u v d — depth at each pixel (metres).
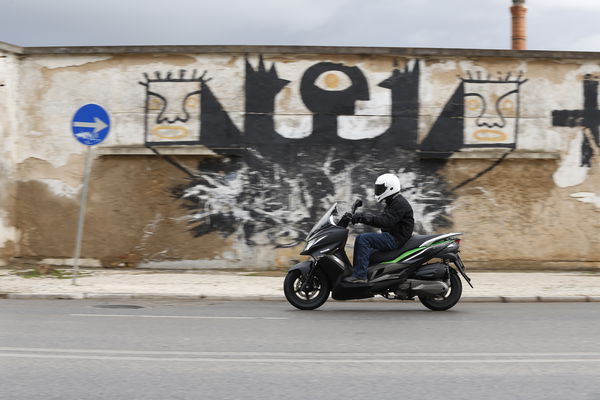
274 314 10.36
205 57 16.12
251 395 5.61
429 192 16.19
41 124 16.25
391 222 10.68
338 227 10.85
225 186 16.12
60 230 16.22
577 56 16.25
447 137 16.19
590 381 6.17
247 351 7.39
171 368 6.52
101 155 16.19
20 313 10.09
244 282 14.12
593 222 16.34
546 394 5.73
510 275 15.46
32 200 16.25
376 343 7.95
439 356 7.22
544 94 16.27
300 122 16.14
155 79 16.14
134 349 7.41
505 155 16.20
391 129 16.14
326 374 6.34
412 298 10.91
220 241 16.11
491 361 6.98
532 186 16.27
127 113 16.14
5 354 7.03
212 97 16.11
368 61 16.14
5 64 15.89
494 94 16.25
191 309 10.87
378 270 10.72
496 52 16.16
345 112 16.14
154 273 15.45
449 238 10.96
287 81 16.12
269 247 16.09
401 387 5.90
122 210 16.17
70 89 16.19
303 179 16.12
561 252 16.30
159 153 16.08
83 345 7.59
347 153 16.14
